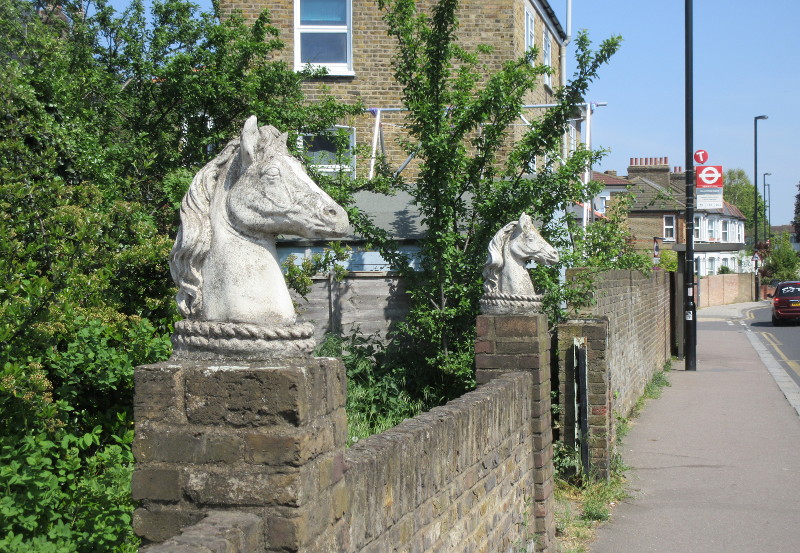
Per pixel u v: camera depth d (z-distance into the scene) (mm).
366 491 3590
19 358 4930
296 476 2908
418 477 4254
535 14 19094
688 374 19609
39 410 4898
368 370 9547
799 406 14664
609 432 9500
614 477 9516
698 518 8234
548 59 20781
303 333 3146
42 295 4957
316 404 3053
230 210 3205
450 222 9953
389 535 3859
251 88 10539
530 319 6914
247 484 2934
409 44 10180
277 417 2932
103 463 5141
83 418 5590
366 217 10336
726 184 118062
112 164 9094
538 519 6812
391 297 10281
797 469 10156
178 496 2992
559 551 7277
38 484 4320
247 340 3064
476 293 9672
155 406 3029
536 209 10109
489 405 5574
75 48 10891
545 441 7020
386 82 16562
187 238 3195
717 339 29469
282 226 3158
